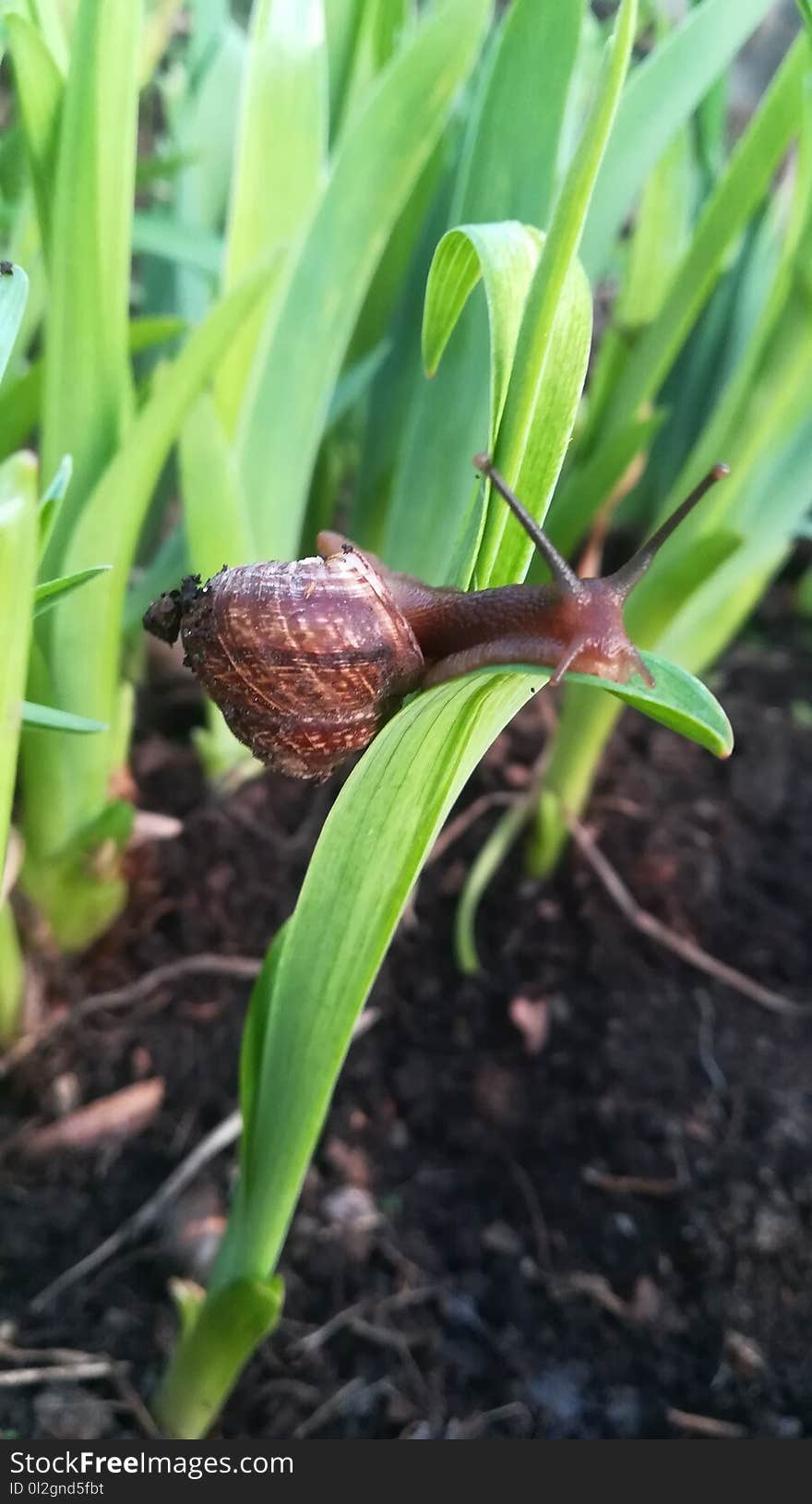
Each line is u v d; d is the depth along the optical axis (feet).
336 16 0.46
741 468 0.46
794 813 0.63
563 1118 0.49
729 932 0.57
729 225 0.41
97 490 0.37
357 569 0.31
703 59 0.38
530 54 0.35
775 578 0.82
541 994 0.53
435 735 0.22
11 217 0.44
